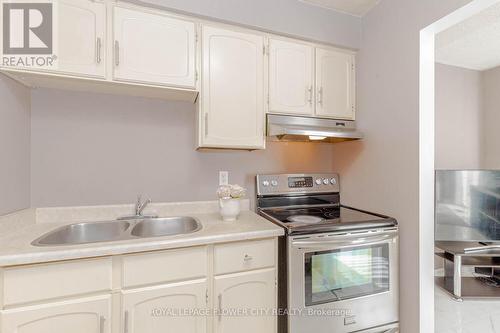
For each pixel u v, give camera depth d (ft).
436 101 8.74
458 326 6.37
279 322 4.76
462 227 6.80
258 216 5.75
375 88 5.91
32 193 4.97
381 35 5.75
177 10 4.85
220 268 4.27
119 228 5.24
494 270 8.20
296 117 5.89
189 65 5.03
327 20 6.07
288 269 4.47
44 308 3.38
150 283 3.89
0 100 4.03
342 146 7.07
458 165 8.96
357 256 4.91
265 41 5.67
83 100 5.30
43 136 5.05
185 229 5.62
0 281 3.22
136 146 5.68
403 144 5.16
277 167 6.92
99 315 3.64
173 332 4.00
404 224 5.13
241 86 5.43
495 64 8.86
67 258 3.42
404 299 5.11
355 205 6.54
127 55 4.61
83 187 5.31
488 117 9.13
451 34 6.73
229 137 5.35
